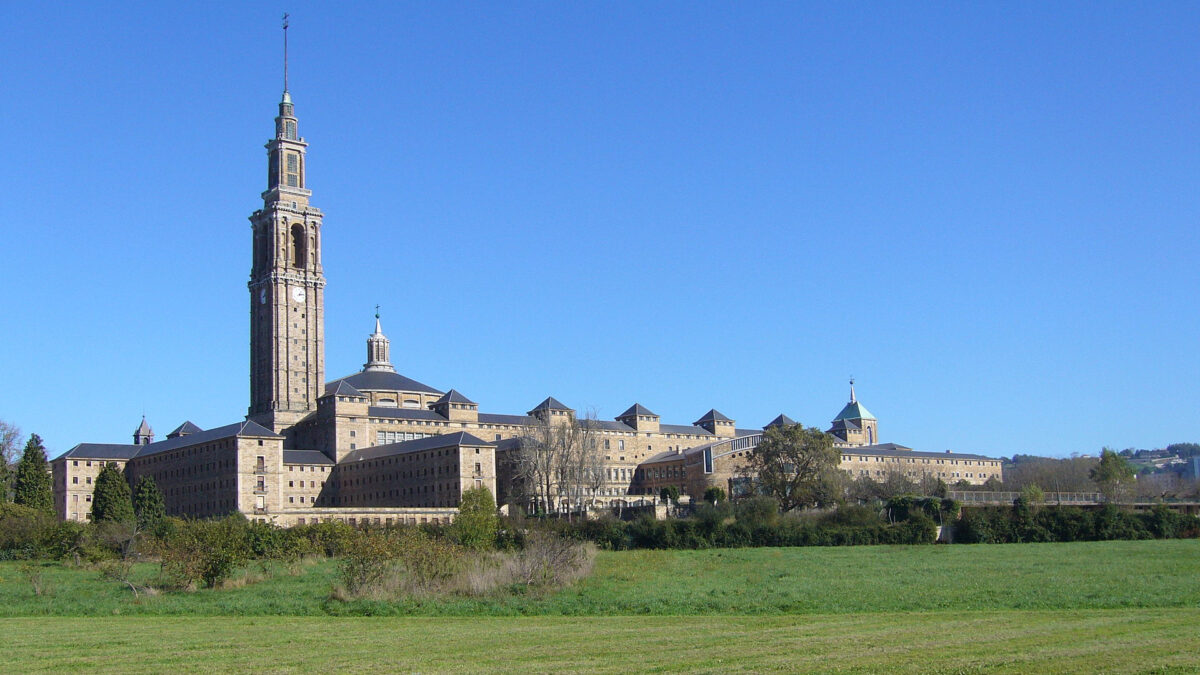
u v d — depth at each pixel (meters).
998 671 41.84
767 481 187.38
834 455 187.75
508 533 135.62
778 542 156.88
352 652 50.53
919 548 146.88
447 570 82.31
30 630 62.44
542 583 84.69
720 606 71.62
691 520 158.00
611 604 73.56
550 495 198.62
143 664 48.22
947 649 47.47
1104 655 44.88
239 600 79.69
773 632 55.12
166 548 93.75
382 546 81.62
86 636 58.72
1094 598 72.44
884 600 73.75
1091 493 199.00
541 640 53.56
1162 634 50.88
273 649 52.12
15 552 143.62
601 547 152.38
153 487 199.62
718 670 43.56
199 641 55.62
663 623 61.12
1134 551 130.50
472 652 49.72
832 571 105.06
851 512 167.25
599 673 43.47
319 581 95.69
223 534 94.38
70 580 103.00
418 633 57.72
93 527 147.75
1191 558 115.00
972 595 76.00
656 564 117.19
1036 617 60.34
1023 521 162.88
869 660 45.06
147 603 78.94
